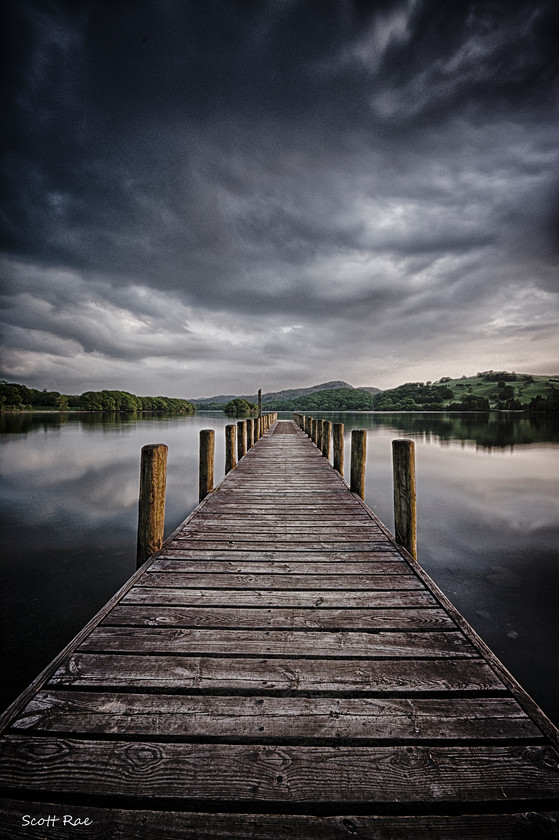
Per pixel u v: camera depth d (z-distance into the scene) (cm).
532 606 348
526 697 149
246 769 121
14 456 1332
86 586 378
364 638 192
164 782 116
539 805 112
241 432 861
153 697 149
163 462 309
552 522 603
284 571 268
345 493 495
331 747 129
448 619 209
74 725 135
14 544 495
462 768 121
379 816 109
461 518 623
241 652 179
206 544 318
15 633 299
